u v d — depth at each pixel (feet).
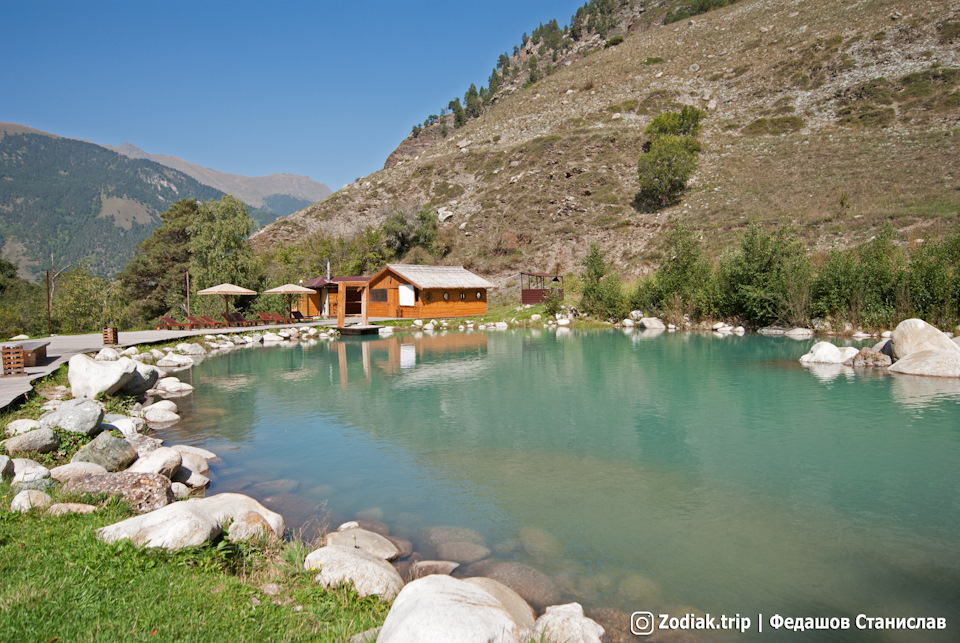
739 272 97.09
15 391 36.58
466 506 23.38
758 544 19.57
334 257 198.70
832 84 206.39
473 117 472.44
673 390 47.50
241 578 14.51
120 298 168.45
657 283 113.91
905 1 228.02
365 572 15.15
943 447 30.14
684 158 176.45
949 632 14.44
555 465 28.68
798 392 45.24
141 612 11.30
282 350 81.61
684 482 25.89
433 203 228.22
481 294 144.46
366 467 28.63
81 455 24.29
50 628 10.25
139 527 15.24
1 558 13.03
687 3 407.64
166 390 48.80
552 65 467.11
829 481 25.50
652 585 16.85
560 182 203.72
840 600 15.99
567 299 136.77
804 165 165.78
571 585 16.85
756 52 253.85
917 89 179.73
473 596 12.32
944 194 121.49
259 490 25.21
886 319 79.77
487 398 45.55
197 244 141.69
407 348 82.69
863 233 114.11
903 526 20.80
